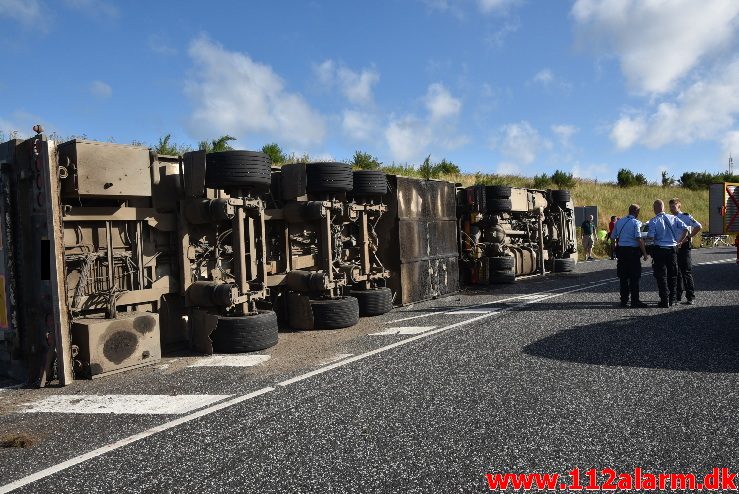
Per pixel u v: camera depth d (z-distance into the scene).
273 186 9.20
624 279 9.49
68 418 4.71
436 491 3.12
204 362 6.68
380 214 10.57
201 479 3.39
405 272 10.82
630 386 4.88
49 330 5.91
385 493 3.11
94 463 3.70
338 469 3.44
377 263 10.84
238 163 7.46
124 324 6.31
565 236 18.28
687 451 3.52
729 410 4.19
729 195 16.78
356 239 10.57
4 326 6.30
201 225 7.78
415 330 8.06
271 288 8.99
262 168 7.68
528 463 3.43
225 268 8.22
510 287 13.52
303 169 8.83
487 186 14.52
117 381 5.92
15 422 4.67
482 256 14.30
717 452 3.49
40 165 5.86
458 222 13.85
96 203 6.64
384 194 10.41
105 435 4.23
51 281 5.83
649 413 4.19
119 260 6.90
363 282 10.16
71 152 6.08
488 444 3.73
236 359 6.78
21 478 3.51
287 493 3.16
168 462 3.66
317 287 8.62
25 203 6.11
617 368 5.46
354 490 3.16
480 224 14.44
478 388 5.00
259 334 7.21
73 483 3.41
